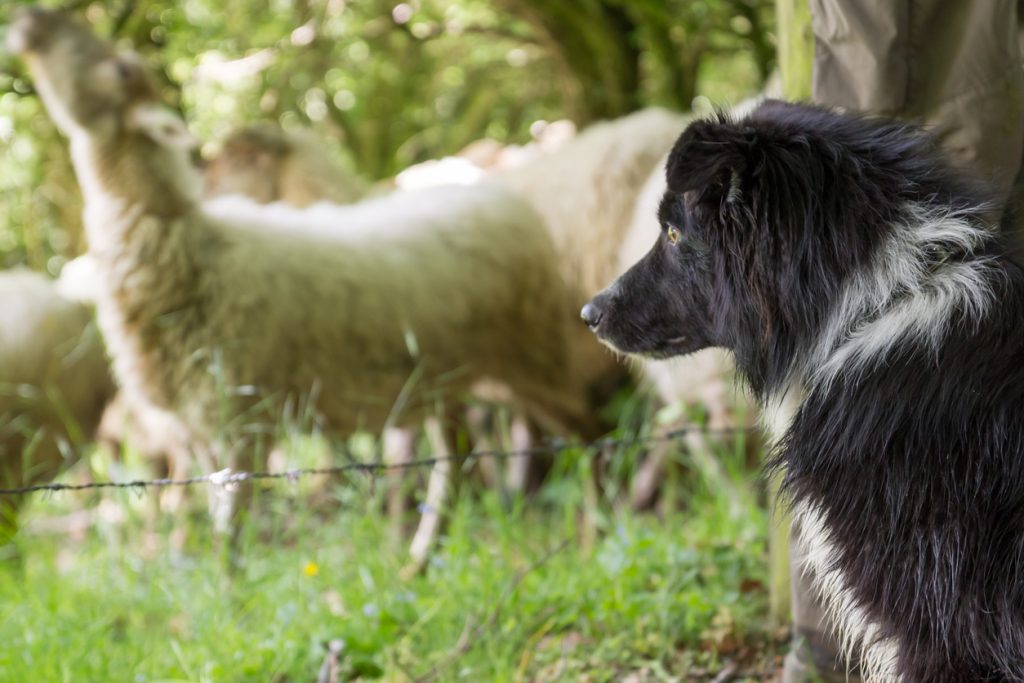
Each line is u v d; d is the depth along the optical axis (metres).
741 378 3.15
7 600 4.55
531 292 5.97
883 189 2.74
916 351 2.64
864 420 2.67
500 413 6.19
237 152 6.95
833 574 2.86
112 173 5.05
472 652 3.78
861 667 3.18
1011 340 2.60
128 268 5.02
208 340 5.01
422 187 6.12
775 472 3.01
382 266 5.46
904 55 3.18
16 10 5.55
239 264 5.09
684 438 5.70
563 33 8.36
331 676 3.69
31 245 8.54
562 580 4.38
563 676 3.76
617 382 6.63
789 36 3.62
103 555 4.92
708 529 4.95
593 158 6.48
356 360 5.38
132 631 4.27
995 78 3.17
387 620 4.14
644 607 4.06
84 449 6.22
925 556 2.59
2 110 8.16
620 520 5.01
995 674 2.58
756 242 2.73
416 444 6.21
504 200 5.97
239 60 9.23
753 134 2.73
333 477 5.91
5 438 5.75
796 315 2.76
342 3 8.79
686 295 3.06
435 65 10.84
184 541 5.33
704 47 8.58
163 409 5.16
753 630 4.00
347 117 11.44
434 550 5.13
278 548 4.73
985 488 2.54
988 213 2.79
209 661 3.85
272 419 5.16
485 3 8.84
